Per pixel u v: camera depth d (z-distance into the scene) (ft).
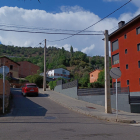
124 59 92.27
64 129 25.44
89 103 55.57
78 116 37.35
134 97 44.27
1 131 23.59
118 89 48.29
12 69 162.71
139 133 24.04
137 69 83.41
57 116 36.40
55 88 91.66
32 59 344.69
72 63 273.33
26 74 201.05
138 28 84.64
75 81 65.98
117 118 33.78
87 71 216.54
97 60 288.51
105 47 42.06
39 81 121.39
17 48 469.16
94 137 21.36
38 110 42.65
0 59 157.69
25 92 68.23
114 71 35.17
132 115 39.17
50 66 262.26
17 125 27.66
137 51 83.92
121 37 95.30
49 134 22.26
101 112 41.37
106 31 42.57
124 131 25.12
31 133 22.65
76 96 63.87
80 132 23.80
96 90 55.06
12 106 46.83
